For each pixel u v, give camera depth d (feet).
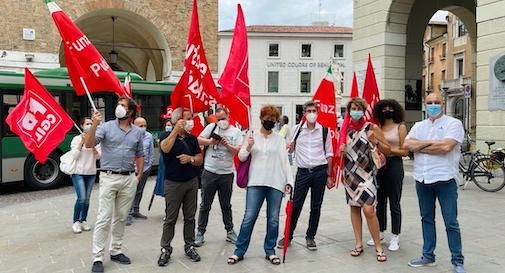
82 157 25.76
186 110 20.06
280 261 20.22
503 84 42.11
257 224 27.25
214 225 27.40
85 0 66.80
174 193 19.80
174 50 73.05
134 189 20.42
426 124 18.74
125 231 25.84
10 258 21.25
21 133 23.36
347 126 20.77
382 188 22.18
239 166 20.08
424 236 19.34
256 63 179.11
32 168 42.63
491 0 43.34
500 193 36.86
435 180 18.20
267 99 179.73
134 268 19.52
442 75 175.94
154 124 51.96
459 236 18.25
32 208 33.50
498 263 19.48
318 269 19.12
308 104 21.26
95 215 30.40
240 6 20.26
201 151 21.07
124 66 107.45
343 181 20.90
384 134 21.36
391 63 58.39
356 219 20.95
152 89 51.85
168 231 20.01
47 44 63.36
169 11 72.59
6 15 61.05
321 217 28.73
